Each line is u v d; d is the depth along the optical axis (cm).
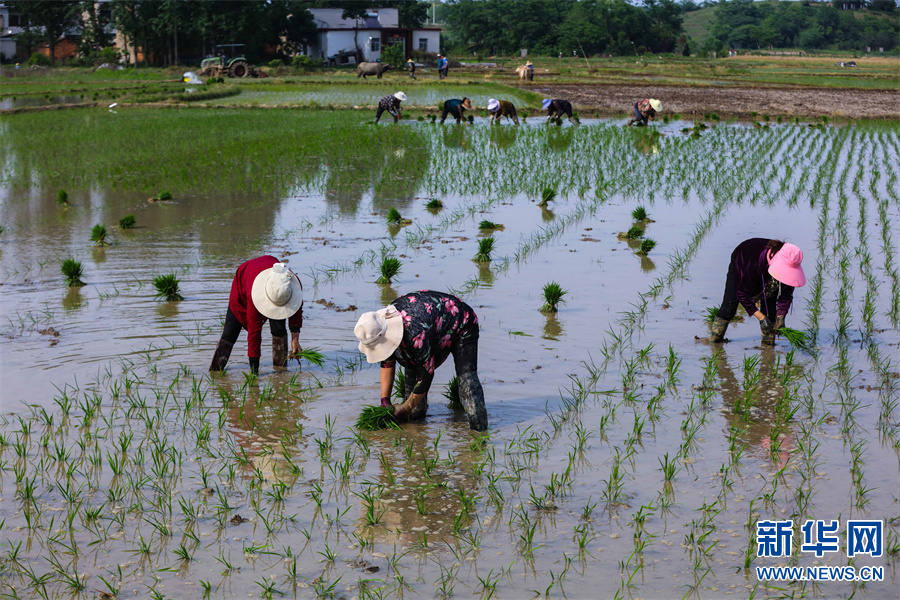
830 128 3105
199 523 538
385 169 2095
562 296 1060
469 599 458
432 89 4844
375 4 8462
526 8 10969
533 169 2092
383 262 1132
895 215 1559
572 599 457
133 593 463
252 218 1547
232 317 788
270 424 689
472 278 1139
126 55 7444
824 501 560
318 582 472
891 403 725
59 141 2609
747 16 18400
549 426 685
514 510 554
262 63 7512
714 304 1034
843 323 946
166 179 1962
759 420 696
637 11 11938
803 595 462
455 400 730
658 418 700
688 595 461
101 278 1134
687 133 2880
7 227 1469
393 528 532
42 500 567
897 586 470
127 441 645
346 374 803
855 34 17925
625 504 559
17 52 7894
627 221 1540
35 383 766
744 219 1544
